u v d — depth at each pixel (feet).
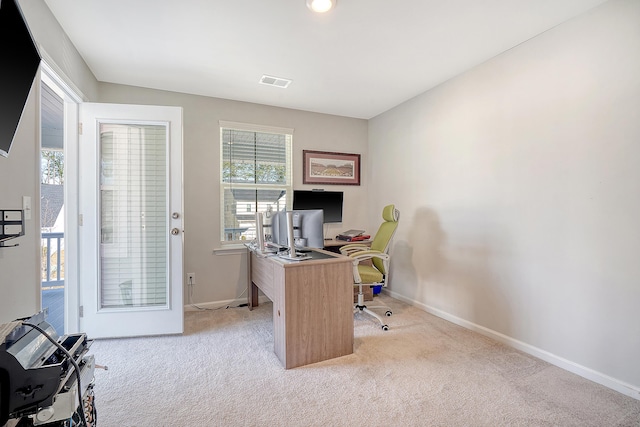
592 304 6.25
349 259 7.43
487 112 8.42
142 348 7.79
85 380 3.44
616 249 5.90
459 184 9.32
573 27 6.52
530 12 6.34
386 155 12.67
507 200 7.91
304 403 5.57
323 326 7.13
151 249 8.78
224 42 7.45
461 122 9.22
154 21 6.58
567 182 6.65
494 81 8.22
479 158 8.66
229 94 10.75
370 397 5.74
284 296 6.74
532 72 7.31
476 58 8.30
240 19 6.54
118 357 7.31
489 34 7.16
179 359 7.22
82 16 6.37
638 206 5.61
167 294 8.64
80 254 8.20
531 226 7.36
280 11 6.27
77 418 3.28
